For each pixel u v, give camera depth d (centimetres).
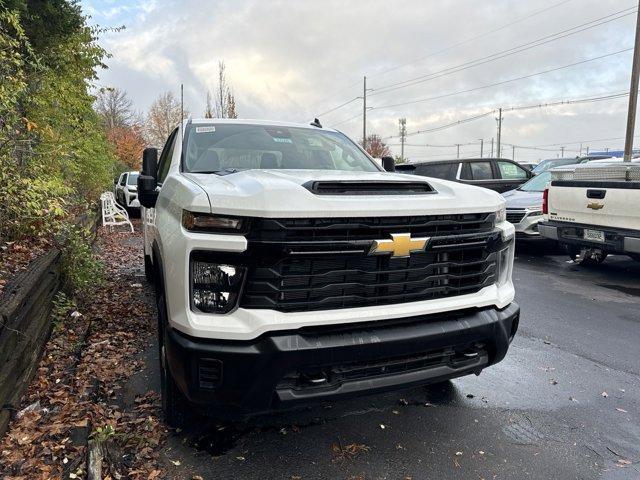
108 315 514
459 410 331
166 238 264
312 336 242
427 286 272
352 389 251
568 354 434
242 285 237
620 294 643
